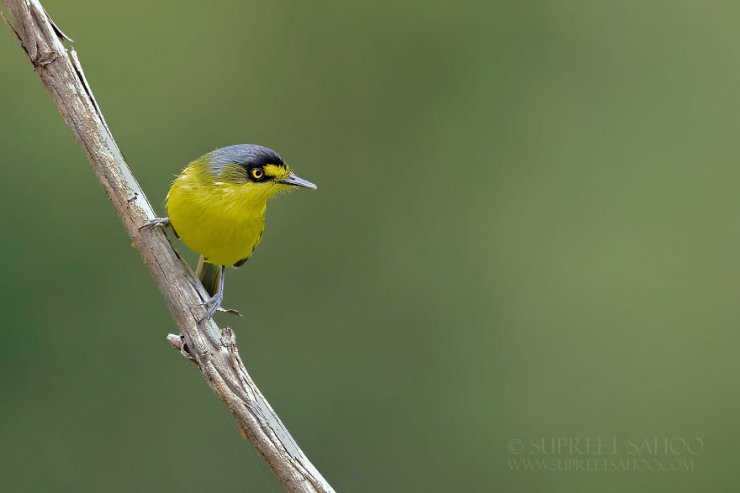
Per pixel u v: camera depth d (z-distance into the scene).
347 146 16.56
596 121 16.89
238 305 15.19
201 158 8.95
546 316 15.97
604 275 16.33
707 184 16.81
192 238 8.91
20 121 15.36
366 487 14.39
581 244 16.48
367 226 16.16
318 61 16.61
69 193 15.01
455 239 16.31
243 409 7.18
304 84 16.58
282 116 16.55
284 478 7.12
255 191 8.95
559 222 16.58
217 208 8.75
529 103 16.92
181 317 7.38
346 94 16.61
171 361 14.12
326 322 15.47
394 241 16.14
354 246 16.02
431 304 15.80
